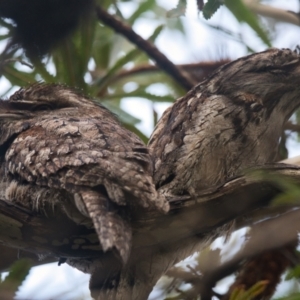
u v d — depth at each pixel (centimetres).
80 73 1105
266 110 973
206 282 904
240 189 791
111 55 1241
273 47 1041
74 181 734
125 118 1167
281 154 1189
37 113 1004
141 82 1318
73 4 885
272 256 944
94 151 757
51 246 821
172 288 892
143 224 793
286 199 760
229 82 977
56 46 941
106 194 725
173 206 792
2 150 960
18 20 886
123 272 903
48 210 796
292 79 985
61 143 793
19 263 729
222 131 930
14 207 795
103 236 672
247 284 923
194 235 916
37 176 784
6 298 711
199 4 905
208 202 795
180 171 920
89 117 1002
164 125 998
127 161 748
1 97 1052
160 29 1196
